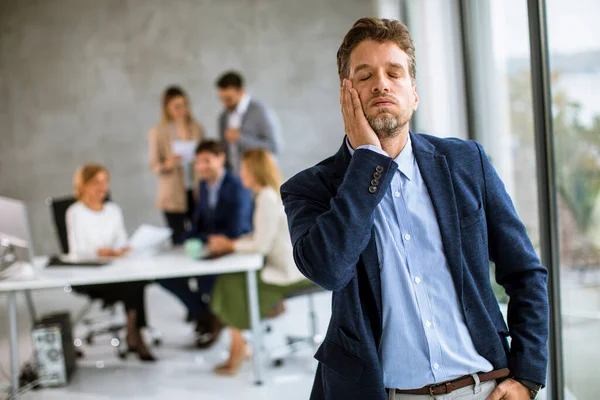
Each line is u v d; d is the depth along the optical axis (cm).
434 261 129
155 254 402
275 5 632
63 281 348
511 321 135
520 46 327
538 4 234
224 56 635
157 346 445
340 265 119
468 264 130
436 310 128
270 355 395
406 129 131
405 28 129
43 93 634
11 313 355
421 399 127
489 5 361
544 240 245
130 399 352
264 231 371
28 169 640
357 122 125
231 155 541
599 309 229
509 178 356
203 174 430
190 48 634
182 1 629
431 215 130
